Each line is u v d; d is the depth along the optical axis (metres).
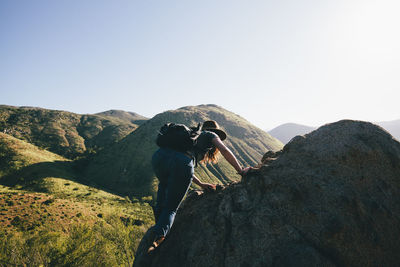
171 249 2.48
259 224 2.16
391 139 2.41
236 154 159.12
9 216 63.81
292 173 2.34
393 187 2.20
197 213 2.59
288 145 2.62
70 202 83.31
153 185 118.00
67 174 125.00
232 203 2.42
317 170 2.29
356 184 2.18
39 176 113.19
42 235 17.88
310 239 1.98
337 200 2.10
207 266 2.16
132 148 150.88
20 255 15.96
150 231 2.80
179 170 1.98
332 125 2.60
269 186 2.33
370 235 1.97
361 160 2.28
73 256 15.55
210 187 2.83
